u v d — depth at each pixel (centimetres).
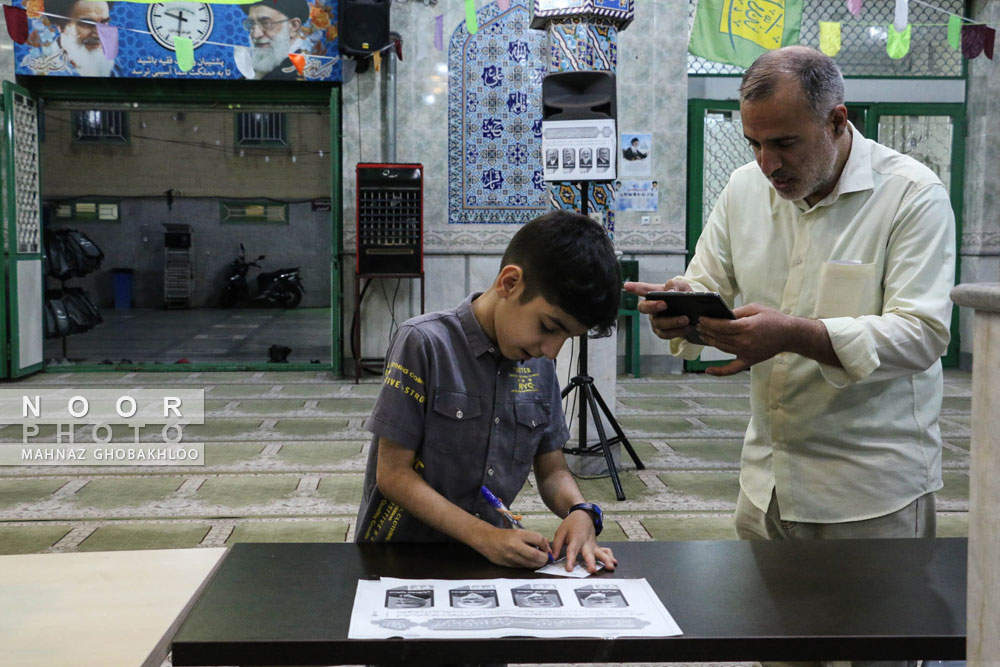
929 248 191
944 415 679
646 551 168
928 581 152
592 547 162
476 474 175
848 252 200
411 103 815
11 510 434
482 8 808
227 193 1570
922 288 189
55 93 806
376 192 782
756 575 155
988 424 92
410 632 129
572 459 519
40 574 155
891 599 144
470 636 128
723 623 134
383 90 808
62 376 831
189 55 670
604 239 158
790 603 142
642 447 577
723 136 880
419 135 818
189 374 852
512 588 147
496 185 826
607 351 541
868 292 197
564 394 496
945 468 523
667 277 855
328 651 127
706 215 882
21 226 797
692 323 192
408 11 805
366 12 770
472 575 154
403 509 179
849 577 154
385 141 812
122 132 1548
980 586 94
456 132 819
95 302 1561
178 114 1550
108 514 429
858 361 180
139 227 1566
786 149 186
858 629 133
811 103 182
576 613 137
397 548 168
